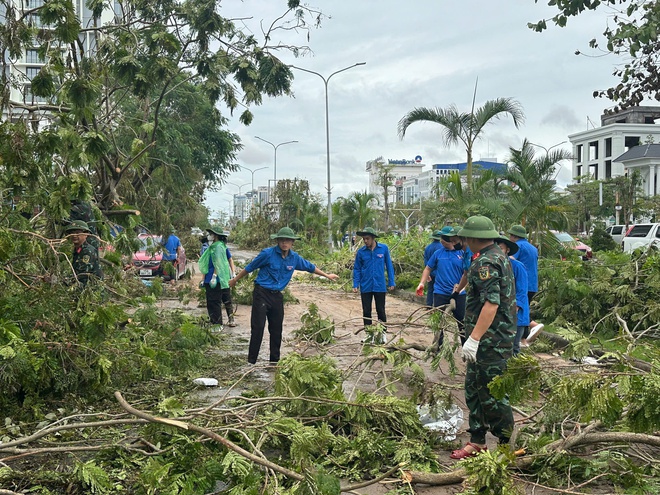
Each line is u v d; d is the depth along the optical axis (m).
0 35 8.25
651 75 11.66
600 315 10.65
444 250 8.52
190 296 14.21
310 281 23.45
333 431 5.43
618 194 49.91
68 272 7.09
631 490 4.22
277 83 15.01
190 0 14.23
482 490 4.21
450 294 8.38
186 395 6.78
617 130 85.75
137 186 14.58
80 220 8.15
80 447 4.45
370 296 9.79
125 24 13.30
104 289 7.67
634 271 10.48
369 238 9.62
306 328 9.20
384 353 6.54
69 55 11.19
